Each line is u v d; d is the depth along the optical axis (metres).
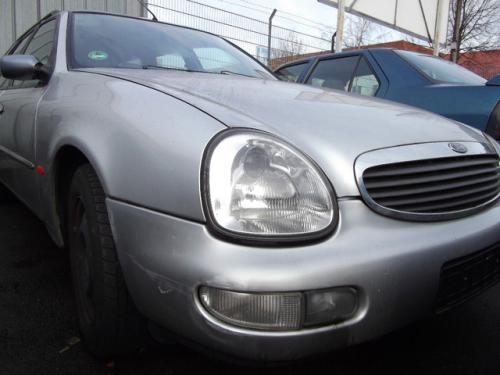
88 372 1.66
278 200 1.22
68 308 2.10
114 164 1.41
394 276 1.26
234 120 1.36
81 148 1.58
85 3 9.82
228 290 1.13
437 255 1.36
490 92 3.32
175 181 1.24
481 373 1.73
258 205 1.20
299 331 1.16
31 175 2.26
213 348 1.20
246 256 1.14
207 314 1.17
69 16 2.64
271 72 3.01
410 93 3.84
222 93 1.69
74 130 1.67
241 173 1.22
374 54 4.32
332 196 1.29
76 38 2.45
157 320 1.30
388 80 4.07
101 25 2.63
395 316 1.29
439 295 1.39
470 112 3.38
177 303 1.21
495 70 17.83
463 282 1.48
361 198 1.34
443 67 4.23
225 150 1.24
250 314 1.14
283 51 9.43
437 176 1.52
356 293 1.22
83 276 1.75
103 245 1.49
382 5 10.58
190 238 1.19
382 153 1.44
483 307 2.23
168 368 1.69
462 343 1.92
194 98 1.53
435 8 11.88
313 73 4.95
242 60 2.95
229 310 1.15
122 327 1.53
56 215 1.99
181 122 1.36
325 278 1.16
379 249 1.26
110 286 1.49
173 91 1.61
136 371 1.67
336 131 1.48
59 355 1.75
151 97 1.56
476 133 1.94
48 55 2.49
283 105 1.62
